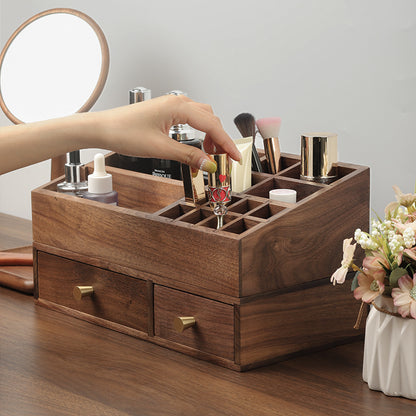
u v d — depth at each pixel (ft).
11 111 4.24
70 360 2.62
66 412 2.26
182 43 4.13
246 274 2.43
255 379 2.45
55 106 4.07
